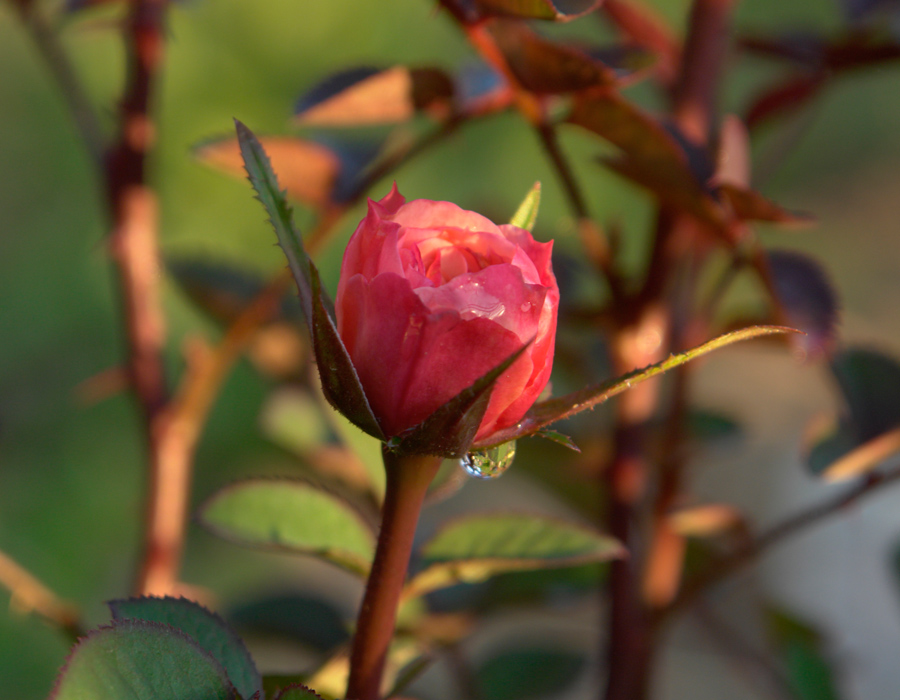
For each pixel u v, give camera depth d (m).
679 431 0.81
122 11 0.86
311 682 0.62
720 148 0.66
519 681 0.84
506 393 0.56
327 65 2.98
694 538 0.89
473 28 0.65
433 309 0.56
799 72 0.87
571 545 0.63
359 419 0.56
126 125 0.81
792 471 1.77
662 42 0.84
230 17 2.85
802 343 0.66
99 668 0.56
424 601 0.73
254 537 0.63
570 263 0.93
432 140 0.68
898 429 0.67
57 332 2.57
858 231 3.39
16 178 2.85
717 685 1.45
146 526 0.78
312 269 0.55
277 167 0.71
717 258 0.92
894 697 1.32
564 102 0.66
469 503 1.81
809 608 1.42
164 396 0.80
